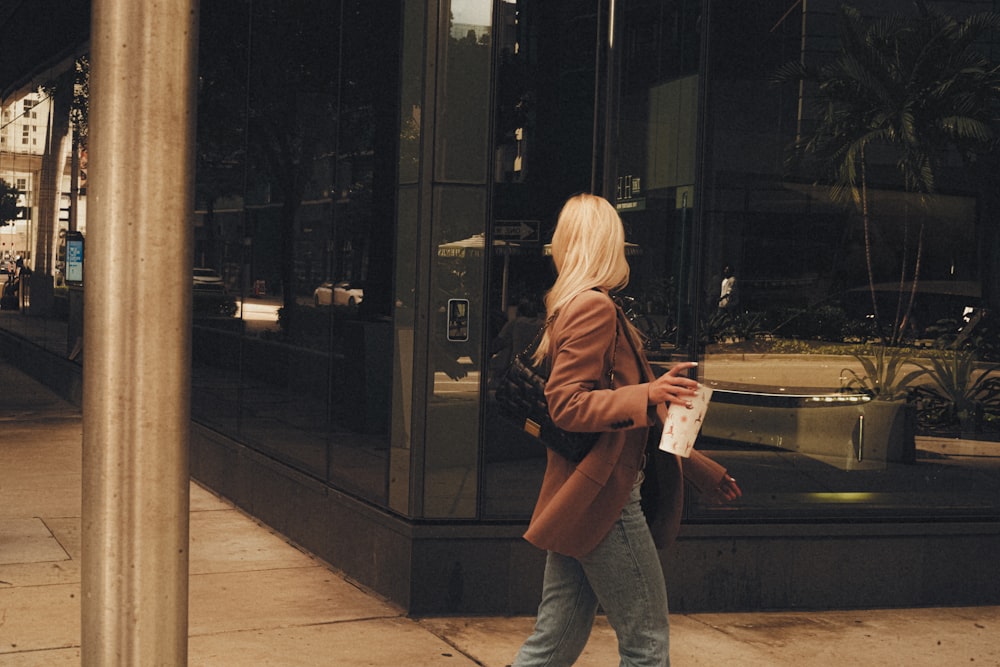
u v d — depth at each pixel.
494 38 5.64
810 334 6.04
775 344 6.00
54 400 14.53
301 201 7.11
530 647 3.64
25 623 5.41
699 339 5.94
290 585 6.19
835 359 6.06
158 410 2.56
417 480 5.69
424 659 5.03
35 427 12.04
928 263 6.14
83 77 13.84
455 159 5.64
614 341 3.52
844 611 6.00
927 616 5.95
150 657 2.59
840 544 6.03
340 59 6.58
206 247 9.12
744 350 5.98
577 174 5.78
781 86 5.99
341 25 6.56
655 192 5.89
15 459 10.03
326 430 6.67
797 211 6.03
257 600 5.90
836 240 6.07
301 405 7.05
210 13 9.07
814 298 6.04
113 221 2.52
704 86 5.93
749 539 5.94
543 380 3.51
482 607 5.74
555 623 3.61
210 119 9.10
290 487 7.18
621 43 5.80
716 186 5.95
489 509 5.74
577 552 3.43
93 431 2.56
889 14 6.09
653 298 5.89
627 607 3.48
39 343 16.73
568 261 3.60
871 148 6.09
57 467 9.68
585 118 5.79
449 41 5.61
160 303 2.55
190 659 4.97
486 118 5.66
